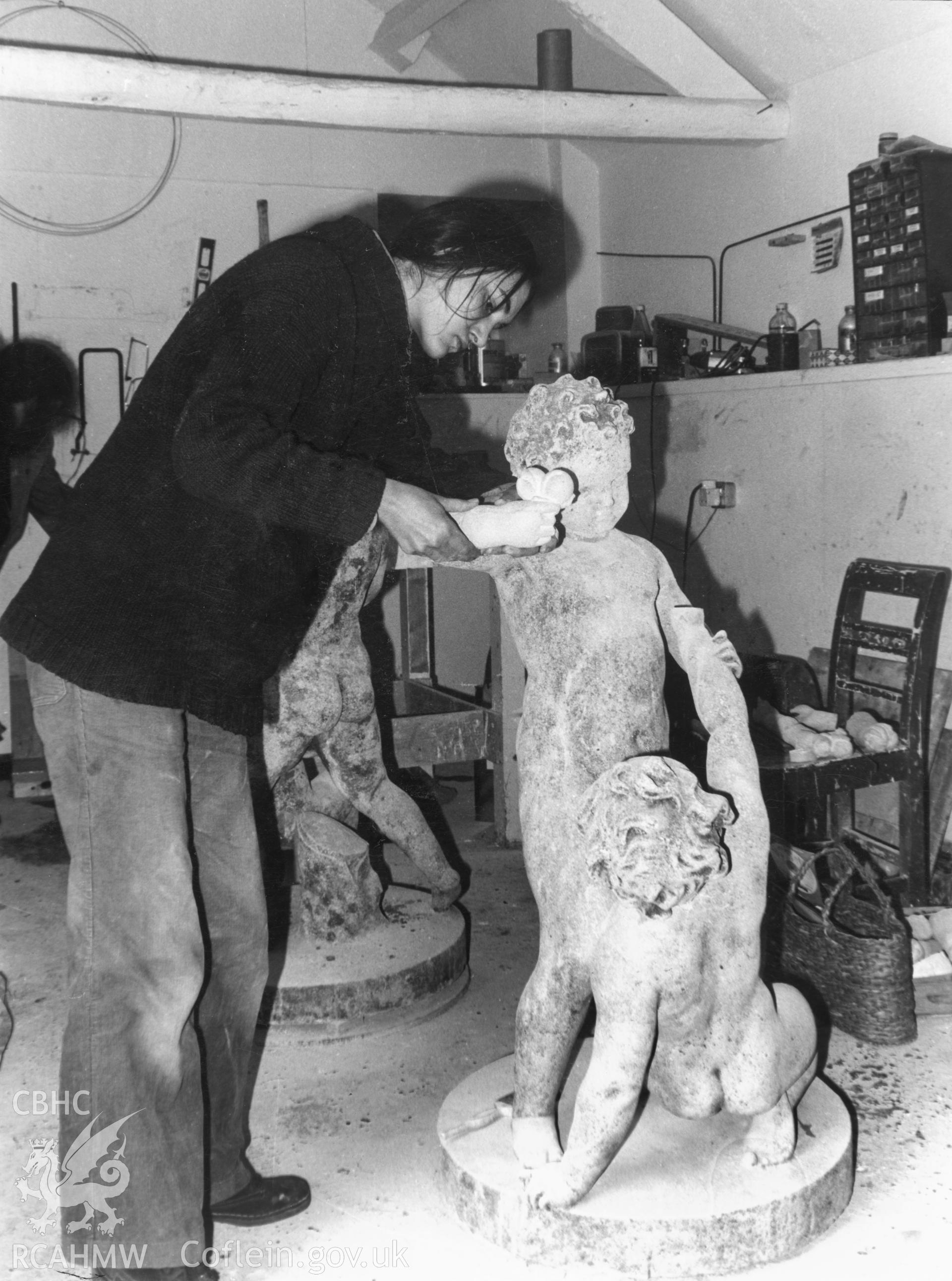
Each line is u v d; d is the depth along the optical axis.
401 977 2.29
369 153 4.46
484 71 4.62
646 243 4.79
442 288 1.53
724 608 3.81
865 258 3.15
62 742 1.40
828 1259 1.55
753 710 3.14
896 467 3.08
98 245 4.14
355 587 2.29
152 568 1.39
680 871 1.41
